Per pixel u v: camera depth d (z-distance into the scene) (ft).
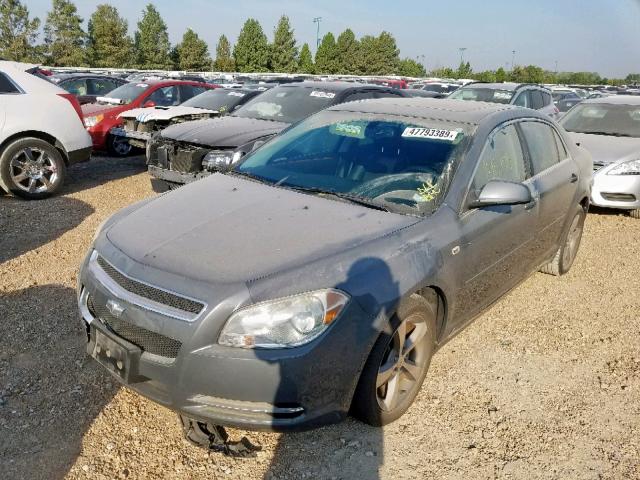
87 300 9.74
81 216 21.57
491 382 11.77
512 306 15.56
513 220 12.51
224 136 22.39
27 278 15.51
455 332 11.62
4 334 12.43
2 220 20.56
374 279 8.96
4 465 8.68
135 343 8.64
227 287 8.20
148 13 220.64
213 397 8.25
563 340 13.78
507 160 12.95
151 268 8.73
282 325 8.16
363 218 10.30
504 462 9.46
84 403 10.27
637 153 24.57
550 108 42.24
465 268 10.96
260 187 11.87
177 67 231.91
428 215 10.60
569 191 15.55
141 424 9.82
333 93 26.48
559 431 10.33
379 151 12.35
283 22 243.19
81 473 8.64
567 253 17.30
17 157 23.03
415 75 284.82
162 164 22.94
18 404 10.13
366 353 8.84
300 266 8.63
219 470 8.89
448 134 12.26
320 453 9.39
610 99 30.04
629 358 13.08
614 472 9.37
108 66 201.46
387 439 9.82
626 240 22.12
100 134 33.50
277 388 8.12
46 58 187.21
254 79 99.25
